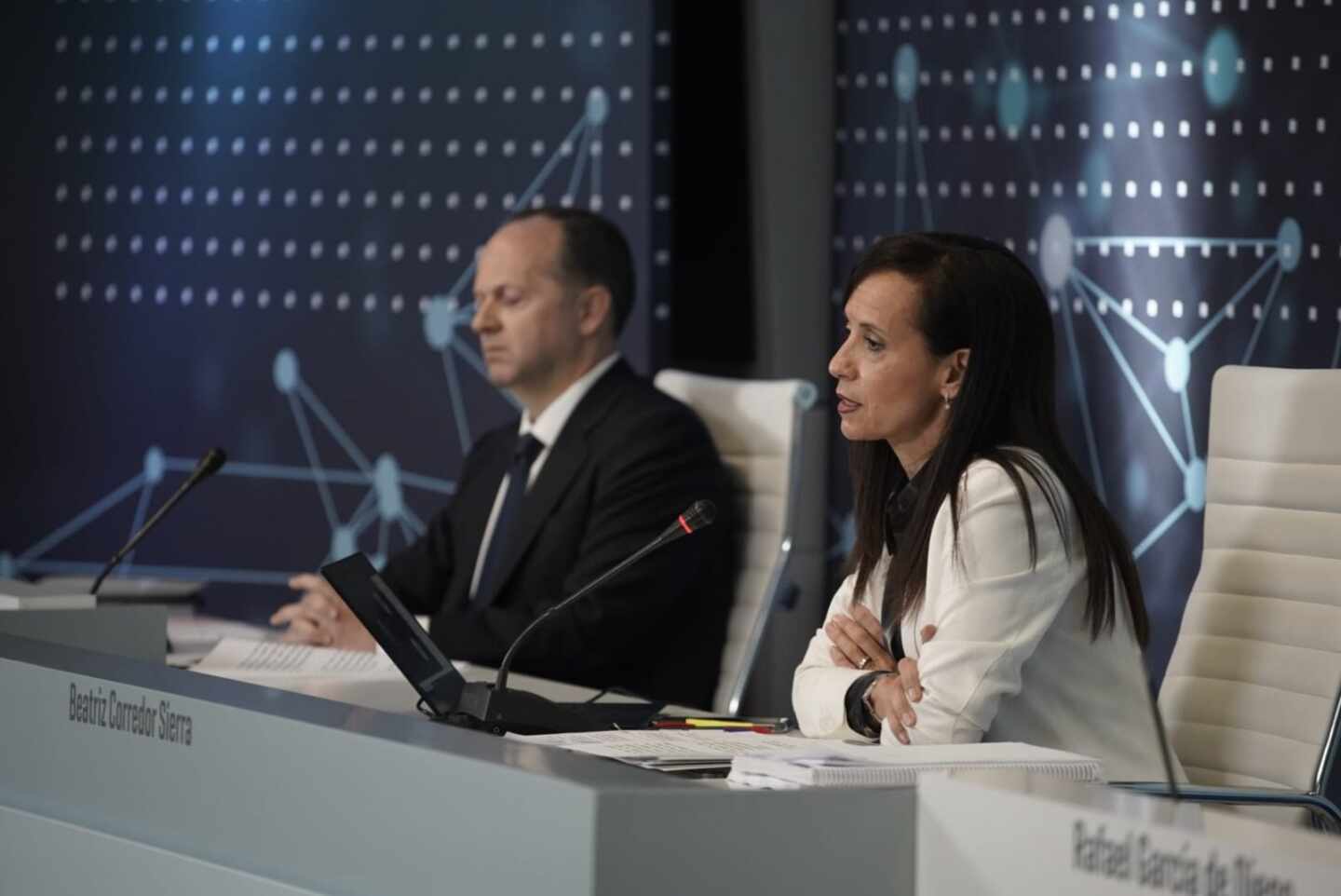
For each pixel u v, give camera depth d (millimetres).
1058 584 5727
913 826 3629
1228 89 10172
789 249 11555
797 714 6195
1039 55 10711
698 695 8875
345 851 3980
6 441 12477
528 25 11797
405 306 11992
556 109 11742
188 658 7617
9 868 5012
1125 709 5922
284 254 12227
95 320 12469
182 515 12305
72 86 12523
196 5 12367
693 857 3432
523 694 5543
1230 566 6680
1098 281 10500
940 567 5844
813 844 3535
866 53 11266
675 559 8836
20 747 5051
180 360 12352
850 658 6117
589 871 3359
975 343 5953
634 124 11570
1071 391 10562
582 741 4473
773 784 3748
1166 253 10320
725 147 11766
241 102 12328
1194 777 6582
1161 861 3156
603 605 8750
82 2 12492
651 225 11578
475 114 11898
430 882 3762
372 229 12070
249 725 4270
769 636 11367
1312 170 9953
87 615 6219
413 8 12039
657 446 9000
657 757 4184
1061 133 10633
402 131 12055
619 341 11523
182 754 4469
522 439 9523
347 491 12070
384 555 12016
